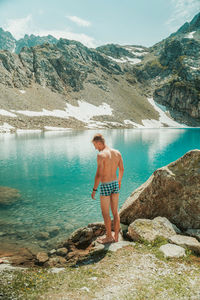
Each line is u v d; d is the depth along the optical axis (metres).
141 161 20.84
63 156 22.88
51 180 14.22
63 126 70.94
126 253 4.48
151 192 6.88
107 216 4.99
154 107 126.06
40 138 40.12
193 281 3.46
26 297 3.03
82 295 3.07
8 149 27.22
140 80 152.00
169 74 145.62
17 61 97.19
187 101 120.12
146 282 3.40
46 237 6.72
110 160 4.79
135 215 7.27
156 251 4.55
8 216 8.46
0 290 3.23
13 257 5.43
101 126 82.25
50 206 9.61
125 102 119.75
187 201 6.08
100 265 4.03
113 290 3.18
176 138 42.84
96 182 4.71
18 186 12.87
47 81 101.06
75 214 8.72
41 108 82.12
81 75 118.50
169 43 160.62
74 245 5.94
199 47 146.12
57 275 3.77
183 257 4.34
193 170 6.16
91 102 107.50
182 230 6.03
